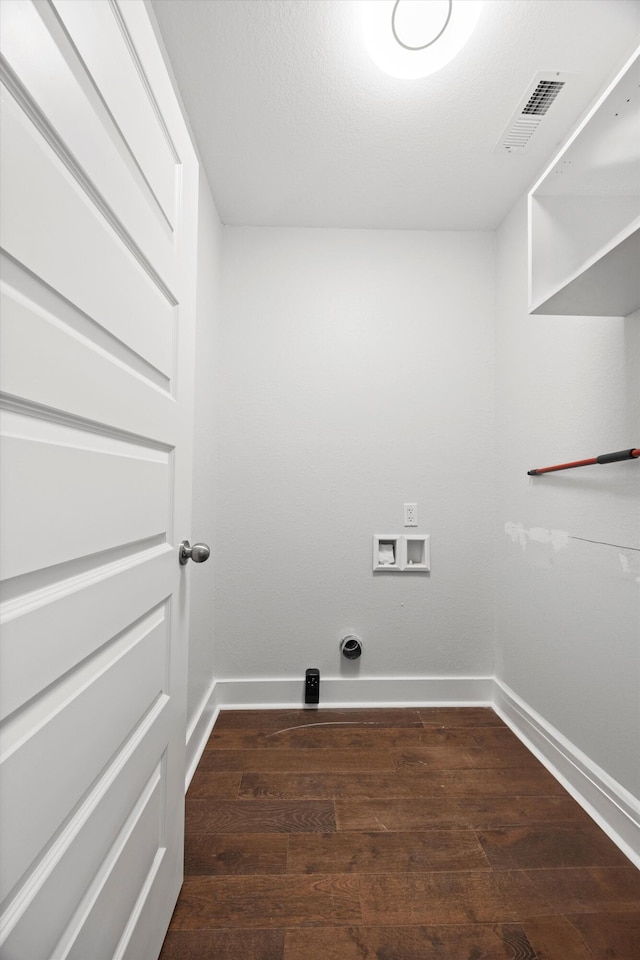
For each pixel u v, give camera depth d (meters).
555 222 1.32
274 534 2.24
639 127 1.04
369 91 1.50
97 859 0.67
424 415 2.28
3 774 0.46
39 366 0.53
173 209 1.02
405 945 1.01
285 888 1.15
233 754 1.78
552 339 1.78
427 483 2.27
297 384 2.26
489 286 2.30
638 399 1.34
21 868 0.49
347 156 1.80
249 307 2.26
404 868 1.21
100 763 0.69
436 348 2.28
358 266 2.29
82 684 0.64
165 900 1.00
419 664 2.25
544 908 1.10
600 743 1.47
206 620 1.99
